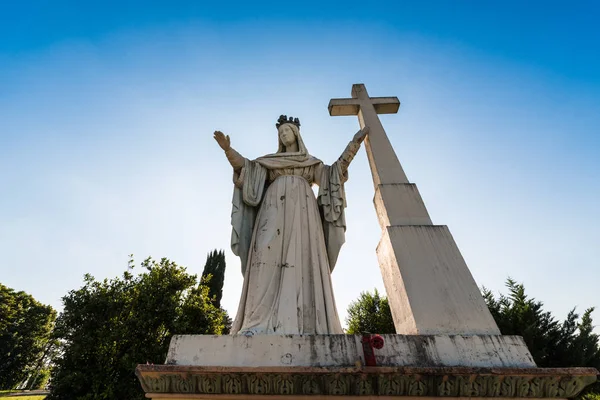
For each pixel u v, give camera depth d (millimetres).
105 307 20391
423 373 3049
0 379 42406
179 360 3283
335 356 3295
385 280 4926
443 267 4328
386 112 7266
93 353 18969
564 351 18125
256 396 3072
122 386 18062
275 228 4793
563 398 3104
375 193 5805
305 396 3062
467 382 3107
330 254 5238
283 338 3406
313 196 5457
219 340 3400
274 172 5672
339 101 7098
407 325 4031
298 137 6207
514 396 3107
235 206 5332
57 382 18516
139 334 19625
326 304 4355
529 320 18812
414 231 4711
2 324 43250
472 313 3906
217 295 31953
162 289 21344
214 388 3084
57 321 20266
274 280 4430
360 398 3074
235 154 5363
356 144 5816
